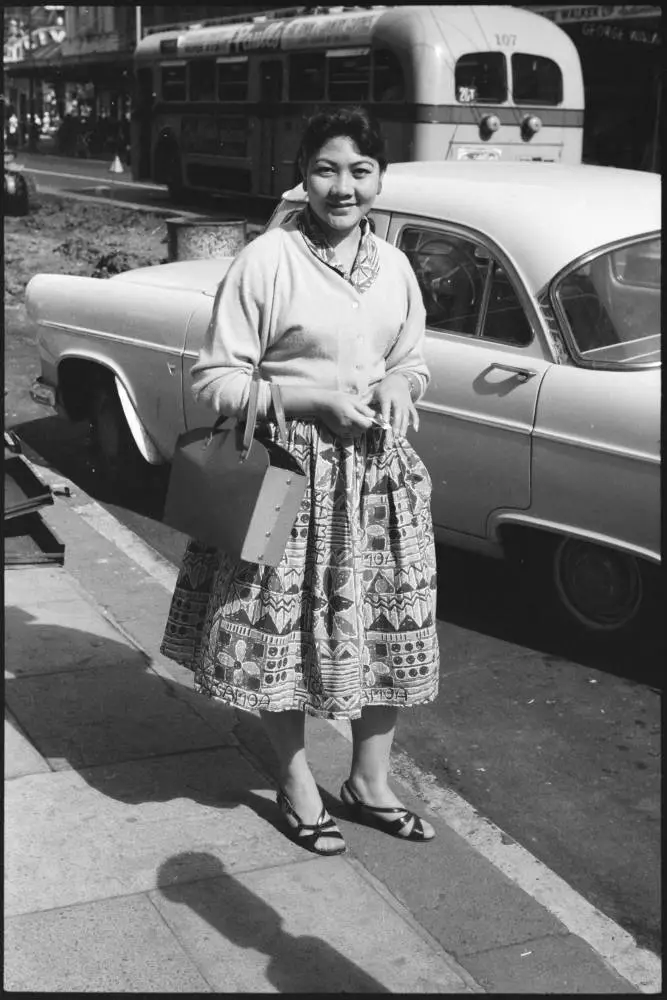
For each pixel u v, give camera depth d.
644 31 18.41
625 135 19.59
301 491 2.79
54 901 2.79
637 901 3.10
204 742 3.58
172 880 2.89
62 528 5.46
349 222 2.78
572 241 4.41
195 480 2.85
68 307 6.20
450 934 2.78
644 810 3.53
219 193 21.23
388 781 3.56
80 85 51.16
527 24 15.67
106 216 20.91
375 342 2.88
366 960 2.65
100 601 4.63
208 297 5.54
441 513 4.67
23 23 62.97
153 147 23.19
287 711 3.03
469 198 4.71
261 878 2.93
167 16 31.55
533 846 3.34
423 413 4.59
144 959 2.61
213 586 2.99
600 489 4.13
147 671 4.02
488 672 4.39
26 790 3.26
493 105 15.46
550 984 2.62
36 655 4.07
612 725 4.02
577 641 4.63
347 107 2.74
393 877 2.99
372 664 2.97
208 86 20.84
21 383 8.62
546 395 4.25
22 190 20.67
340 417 2.76
